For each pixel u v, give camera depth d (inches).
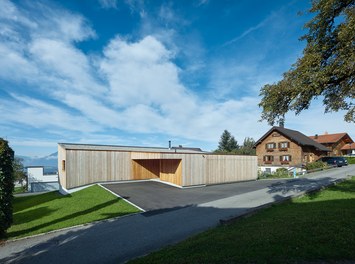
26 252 259.0
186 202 491.2
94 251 253.1
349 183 609.0
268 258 178.9
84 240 286.8
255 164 933.8
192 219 361.4
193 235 268.2
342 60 338.0
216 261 181.2
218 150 2181.3
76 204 511.2
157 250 230.8
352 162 1482.5
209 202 483.5
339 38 337.4
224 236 236.8
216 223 333.7
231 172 840.9
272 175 1002.7
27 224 376.2
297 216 289.3
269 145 1592.0
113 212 421.1
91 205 490.6
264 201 470.9
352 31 311.1
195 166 731.4
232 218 297.3
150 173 877.8
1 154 307.1
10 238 305.1
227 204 458.0
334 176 845.2
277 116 454.0
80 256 242.4
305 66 377.4
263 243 206.5
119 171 808.9
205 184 750.5
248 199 497.0
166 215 393.1
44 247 270.7
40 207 517.3
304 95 396.8
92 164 755.4
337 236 210.7
